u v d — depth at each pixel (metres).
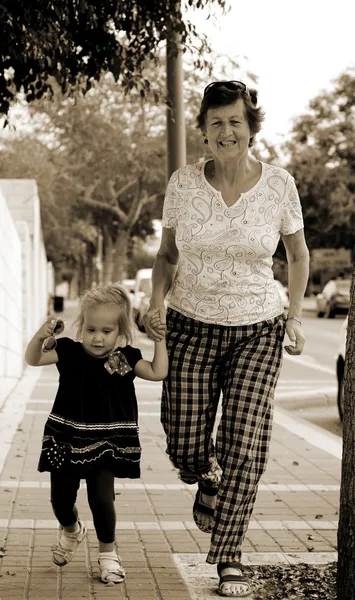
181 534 5.50
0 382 11.39
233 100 4.32
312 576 4.68
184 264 4.52
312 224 43.09
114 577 4.51
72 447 4.35
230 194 4.41
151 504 6.31
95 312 4.39
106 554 4.55
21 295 17.41
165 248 4.70
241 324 4.45
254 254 4.41
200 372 4.51
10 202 24.78
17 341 15.83
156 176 36.12
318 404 13.26
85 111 32.38
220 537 4.40
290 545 5.32
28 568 4.75
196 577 4.67
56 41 5.64
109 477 4.45
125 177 38.25
